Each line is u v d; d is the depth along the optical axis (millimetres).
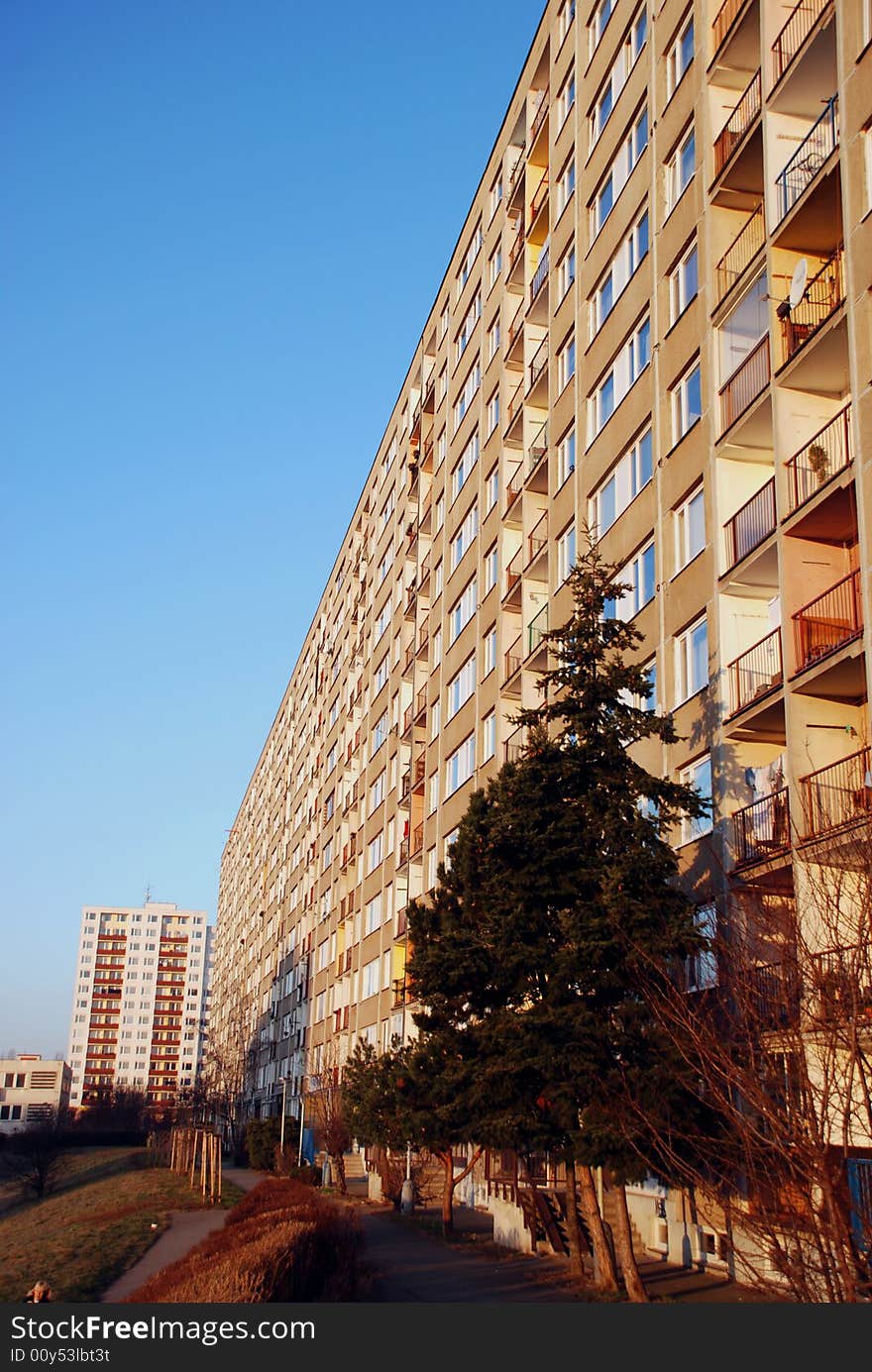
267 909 95688
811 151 19656
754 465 21453
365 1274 17469
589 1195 18094
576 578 19266
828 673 16891
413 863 44781
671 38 25516
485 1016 19859
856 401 16578
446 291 47844
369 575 60875
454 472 43812
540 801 17484
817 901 11664
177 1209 37469
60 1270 22906
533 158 36031
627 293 26828
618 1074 15039
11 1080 170125
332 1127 42906
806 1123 8492
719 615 20719
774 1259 8203
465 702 39062
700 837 20812
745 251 22266
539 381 33188
